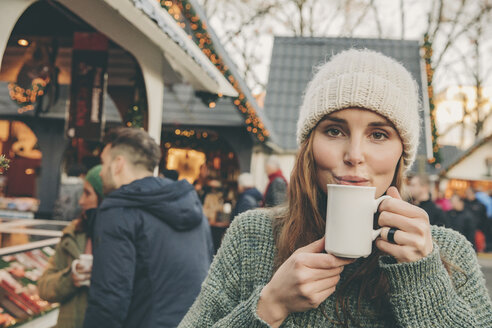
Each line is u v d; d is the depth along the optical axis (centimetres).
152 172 239
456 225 938
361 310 104
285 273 93
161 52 430
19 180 1399
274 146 1126
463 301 97
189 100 1162
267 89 1499
